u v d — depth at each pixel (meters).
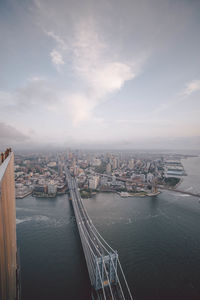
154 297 72.25
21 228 138.88
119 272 86.50
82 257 100.06
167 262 95.56
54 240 119.31
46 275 85.44
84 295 73.44
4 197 34.28
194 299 72.06
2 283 26.55
